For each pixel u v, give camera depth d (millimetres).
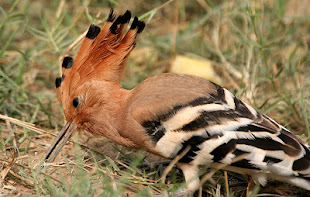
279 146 6848
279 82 10984
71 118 8078
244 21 11906
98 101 7797
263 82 10859
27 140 8875
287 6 13789
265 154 6805
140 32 8031
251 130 6949
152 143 7340
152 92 7418
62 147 8289
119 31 7871
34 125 8570
